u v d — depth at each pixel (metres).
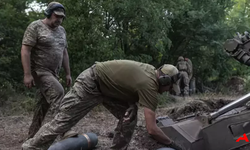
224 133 3.49
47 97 3.89
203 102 5.83
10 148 4.09
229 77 15.62
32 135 4.18
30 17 10.90
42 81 3.88
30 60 3.96
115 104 3.35
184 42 14.35
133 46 12.34
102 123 5.92
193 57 14.85
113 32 9.73
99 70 3.11
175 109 6.32
